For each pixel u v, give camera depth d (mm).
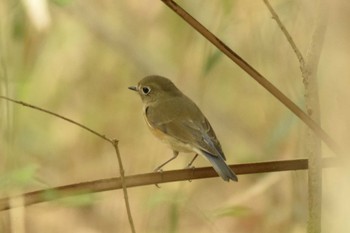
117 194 14203
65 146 15375
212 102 14742
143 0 15555
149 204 8352
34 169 7391
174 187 13156
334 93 5883
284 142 11219
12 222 9203
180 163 14781
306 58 6676
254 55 11578
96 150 15633
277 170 7527
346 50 5562
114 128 15750
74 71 15578
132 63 15750
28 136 14305
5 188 7242
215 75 14578
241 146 14508
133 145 15422
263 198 12180
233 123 14703
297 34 8945
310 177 6742
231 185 14188
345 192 5660
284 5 9094
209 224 10430
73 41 15219
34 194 7180
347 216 5645
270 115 13227
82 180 15219
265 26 11219
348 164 5645
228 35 12250
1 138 9398
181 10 6250
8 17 11398
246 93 14562
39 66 14727
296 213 10664
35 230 14000
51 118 15359
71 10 14820
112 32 15336
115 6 15633
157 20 15461
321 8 6543
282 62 10211
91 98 15828
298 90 10094
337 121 5828
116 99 15914
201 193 14141
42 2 8922
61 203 7617
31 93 14086
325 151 10914
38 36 13750
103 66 15891
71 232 14141
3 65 9500
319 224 6742
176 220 9344
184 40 14883
